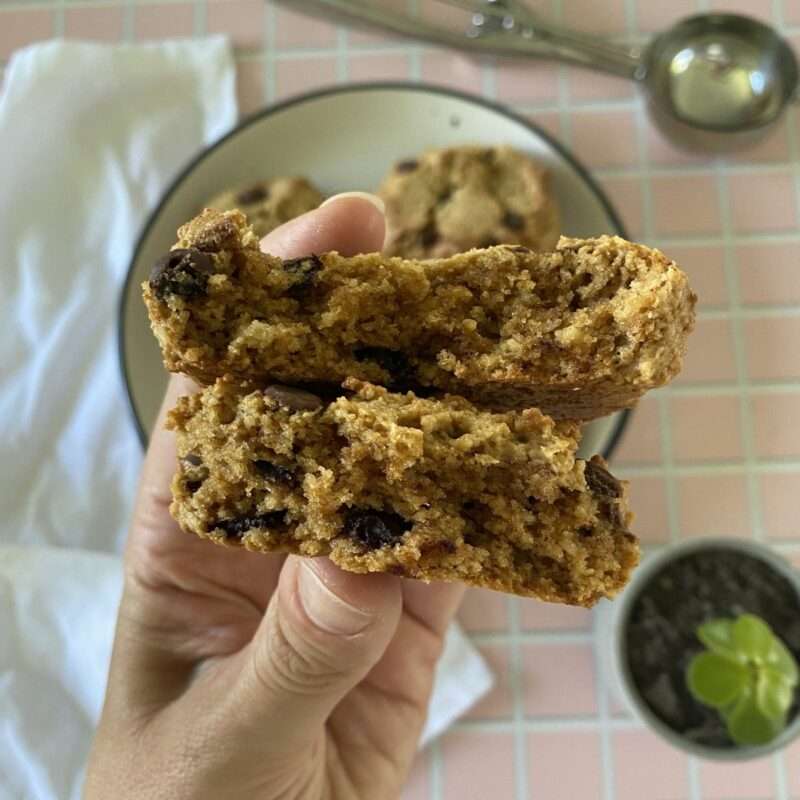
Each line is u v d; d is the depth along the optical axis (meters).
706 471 0.32
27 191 0.34
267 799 0.23
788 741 0.27
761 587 0.29
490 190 0.33
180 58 0.36
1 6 0.36
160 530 0.26
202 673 0.24
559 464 0.18
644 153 0.35
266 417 0.18
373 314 0.19
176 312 0.18
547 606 0.32
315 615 0.20
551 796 0.31
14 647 0.31
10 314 0.34
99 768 0.23
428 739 0.31
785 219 0.34
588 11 0.36
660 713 0.28
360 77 0.36
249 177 0.34
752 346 0.33
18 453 0.33
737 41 0.35
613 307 0.19
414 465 0.18
